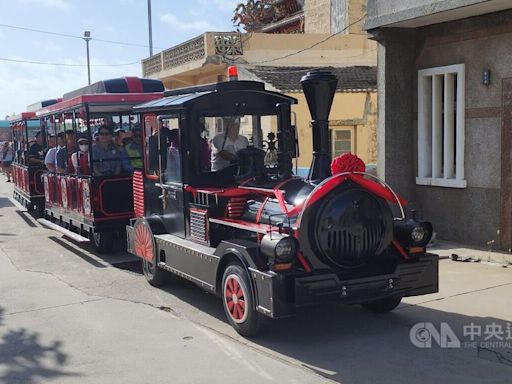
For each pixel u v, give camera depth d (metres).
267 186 5.73
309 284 4.88
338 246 5.11
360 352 5.06
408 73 9.76
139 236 7.69
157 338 5.55
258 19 24.25
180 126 6.44
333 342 5.32
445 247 8.91
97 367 4.90
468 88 8.81
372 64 18.31
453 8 8.01
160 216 7.34
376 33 9.55
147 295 7.14
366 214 5.19
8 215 15.42
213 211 6.06
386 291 5.26
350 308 6.30
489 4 7.77
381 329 5.62
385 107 9.67
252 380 4.52
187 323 5.99
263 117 6.70
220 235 6.07
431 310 6.08
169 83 22.11
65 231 11.02
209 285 5.88
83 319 6.21
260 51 17.80
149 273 7.57
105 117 10.22
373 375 4.57
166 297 7.05
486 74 8.48
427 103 9.59
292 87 15.03
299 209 5.05
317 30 20.62
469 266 7.82
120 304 6.75
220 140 6.50
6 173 28.56
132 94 9.49
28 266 9.01
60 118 11.62
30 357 5.18
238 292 5.45
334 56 18.14
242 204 5.91
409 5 8.78
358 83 16.05
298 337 5.48
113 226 9.54
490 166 8.57
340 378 4.52
